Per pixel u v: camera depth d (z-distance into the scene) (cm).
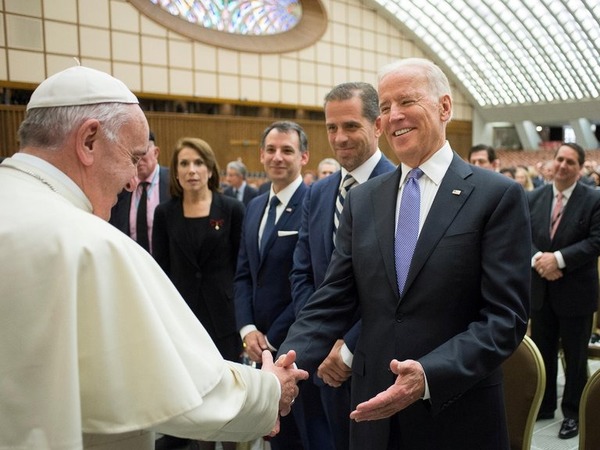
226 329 285
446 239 138
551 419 346
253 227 263
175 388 91
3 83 1259
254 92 1753
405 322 140
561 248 325
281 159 252
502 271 132
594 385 163
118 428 88
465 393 140
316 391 234
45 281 86
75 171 104
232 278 293
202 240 281
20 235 87
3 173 99
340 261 161
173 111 1591
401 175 154
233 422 102
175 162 287
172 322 99
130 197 320
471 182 142
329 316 157
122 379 89
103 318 89
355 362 154
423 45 2270
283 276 252
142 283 95
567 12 1827
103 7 1418
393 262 144
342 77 2002
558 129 3122
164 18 1539
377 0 2027
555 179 333
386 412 125
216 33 1666
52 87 104
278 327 243
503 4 1911
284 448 245
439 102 145
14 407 82
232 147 1705
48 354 83
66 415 81
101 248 92
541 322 337
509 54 2200
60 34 1345
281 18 1833
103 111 104
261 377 113
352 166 208
